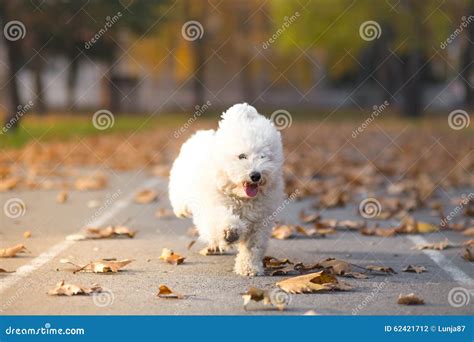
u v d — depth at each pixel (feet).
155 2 106.93
